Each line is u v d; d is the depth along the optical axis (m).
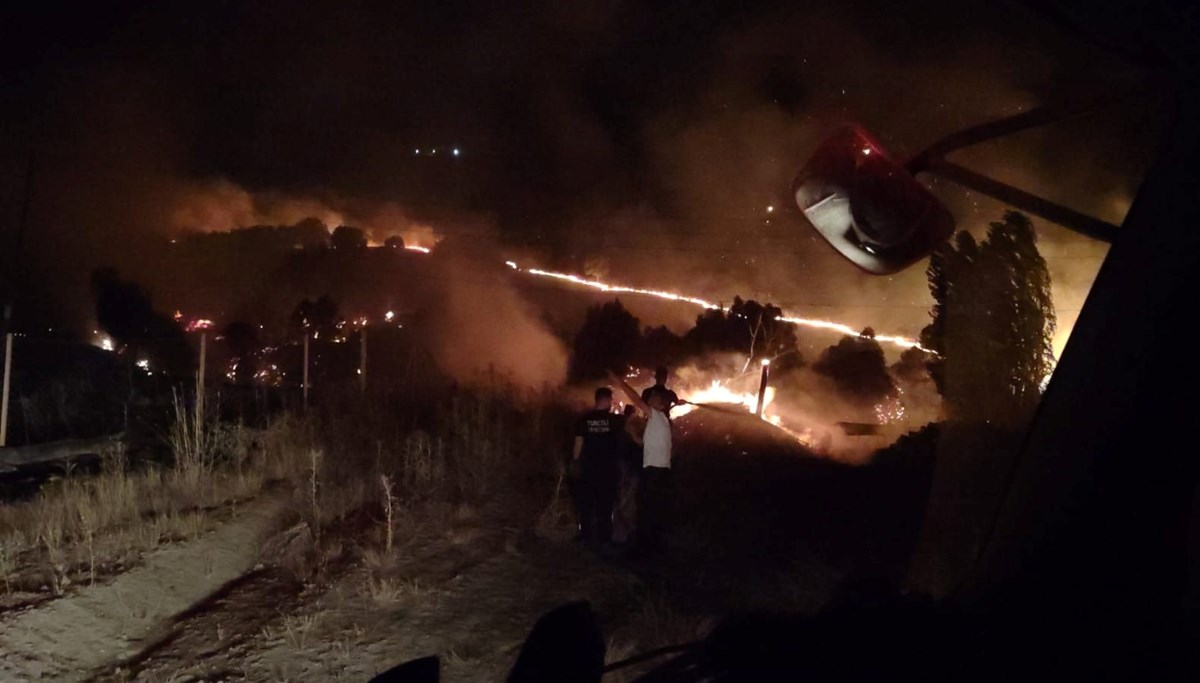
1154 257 3.65
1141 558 3.71
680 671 6.70
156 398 18.16
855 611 6.83
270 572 8.62
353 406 15.77
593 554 9.41
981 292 9.17
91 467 12.79
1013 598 4.05
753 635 6.99
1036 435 4.03
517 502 10.80
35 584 7.55
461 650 7.16
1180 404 3.67
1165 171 3.60
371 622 7.56
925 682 4.59
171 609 7.77
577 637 7.42
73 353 20.19
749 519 10.66
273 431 12.80
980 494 8.55
